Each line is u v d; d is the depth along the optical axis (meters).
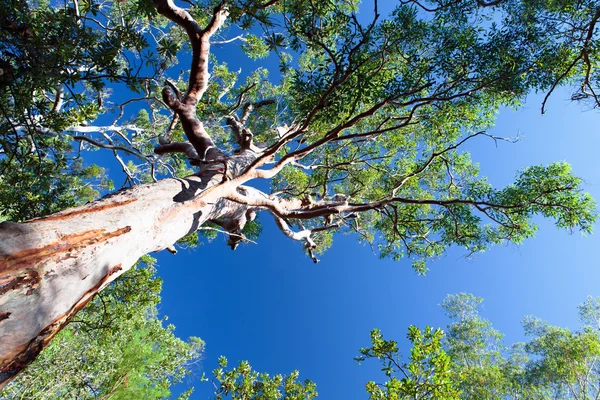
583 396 11.85
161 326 11.80
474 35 5.64
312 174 9.70
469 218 7.41
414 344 5.96
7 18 3.48
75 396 10.46
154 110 11.67
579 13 4.92
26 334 1.70
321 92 4.52
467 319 15.98
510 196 6.77
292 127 6.86
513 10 5.42
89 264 2.14
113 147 7.08
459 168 8.98
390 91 5.26
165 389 10.17
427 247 8.62
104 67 4.03
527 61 5.48
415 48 5.79
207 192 3.49
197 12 9.47
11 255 1.76
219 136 12.36
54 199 6.44
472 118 7.32
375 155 10.53
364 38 4.16
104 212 2.59
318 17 4.52
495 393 11.86
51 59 3.63
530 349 13.57
